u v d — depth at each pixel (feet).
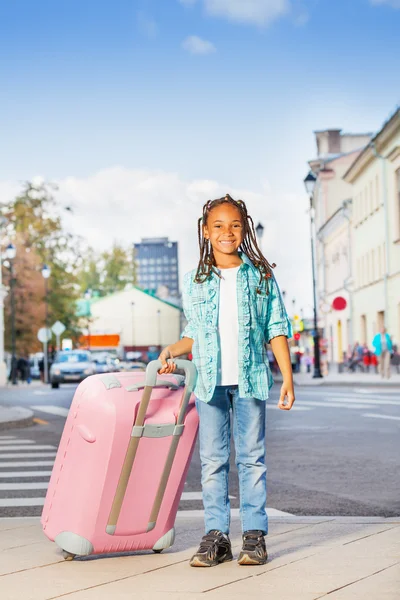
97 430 19.70
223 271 20.57
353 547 21.07
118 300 469.98
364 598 16.70
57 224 275.18
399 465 43.21
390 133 169.58
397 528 23.35
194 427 20.66
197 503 33.24
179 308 472.03
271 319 20.72
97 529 20.08
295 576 18.48
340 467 42.75
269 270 20.81
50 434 64.59
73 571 19.31
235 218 20.51
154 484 20.38
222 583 18.06
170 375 20.84
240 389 20.11
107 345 358.64
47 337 209.67
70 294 269.03
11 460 48.70
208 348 20.20
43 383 208.23
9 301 249.96
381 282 187.42
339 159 267.39
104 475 19.81
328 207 267.18
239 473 20.59
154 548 20.88
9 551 21.38
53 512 20.57
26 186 278.05
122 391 19.84
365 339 213.05
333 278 255.91
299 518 25.63
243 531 20.21
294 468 42.63
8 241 255.70
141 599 16.99
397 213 174.91
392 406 84.07
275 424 67.36
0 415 74.64
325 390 117.91
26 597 17.26
